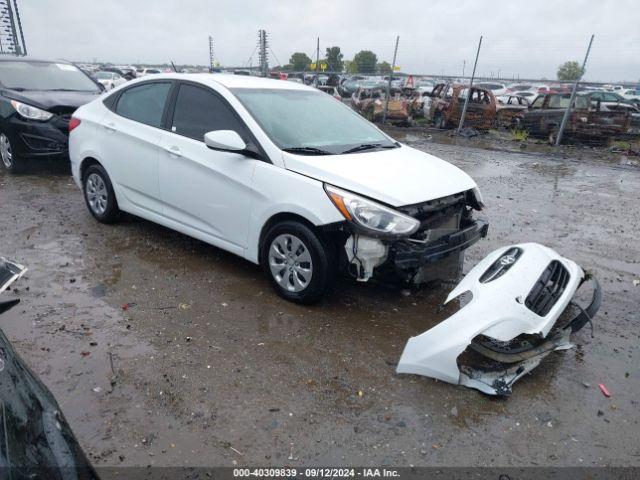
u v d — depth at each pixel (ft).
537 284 12.14
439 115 60.80
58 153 26.45
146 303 13.87
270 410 9.89
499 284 11.27
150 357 11.41
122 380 10.56
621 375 11.62
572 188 31.32
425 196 12.87
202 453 8.79
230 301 14.16
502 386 10.52
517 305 10.91
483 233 15.23
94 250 17.30
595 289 13.57
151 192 16.99
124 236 18.65
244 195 14.21
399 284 13.89
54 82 29.55
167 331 12.51
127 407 9.79
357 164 13.74
